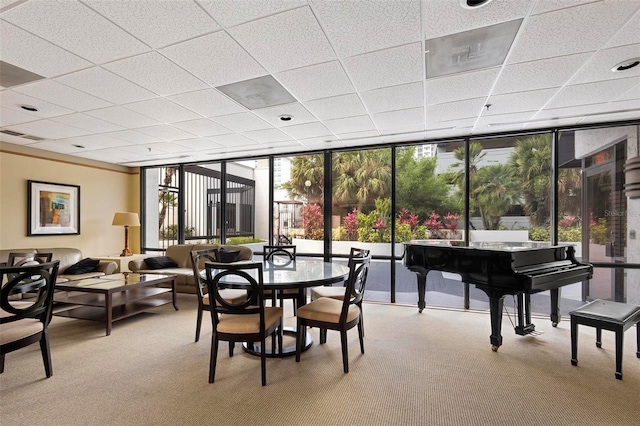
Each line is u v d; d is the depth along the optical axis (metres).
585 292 4.06
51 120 3.60
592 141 3.94
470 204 4.40
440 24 1.90
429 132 4.19
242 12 1.77
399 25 1.91
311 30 1.96
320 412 1.96
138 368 2.55
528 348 2.95
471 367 2.57
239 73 2.51
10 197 4.60
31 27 1.89
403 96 2.98
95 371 2.50
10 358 2.73
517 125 3.90
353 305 2.81
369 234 4.90
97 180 5.83
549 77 2.59
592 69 2.46
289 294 3.28
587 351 2.87
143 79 2.59
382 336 3.27
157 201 6.47
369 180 4.93
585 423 1.86
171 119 3.59
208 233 6.05
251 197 5.80
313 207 5.25
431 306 4.41
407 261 3.82
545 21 1.87
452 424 1.85
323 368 2.56
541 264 3.10
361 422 1.87
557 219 3.99
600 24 1.89
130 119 3.58
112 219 6.07
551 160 4.05
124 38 2.02
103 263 5.05
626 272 3.86
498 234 4.29
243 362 2.67
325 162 5.12
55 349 2.94
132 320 3.82
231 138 4.43
